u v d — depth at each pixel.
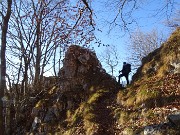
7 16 12.76
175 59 12.55
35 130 15.33
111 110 12.95
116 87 15.25
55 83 17.72
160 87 11.54
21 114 17.55
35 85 19.59
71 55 17.06
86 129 12.63
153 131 9.42
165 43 13.93
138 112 11.35
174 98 10.65
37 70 21.06
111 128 11.80
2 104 11.92
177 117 9.30
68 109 15.08
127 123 11.34
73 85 16.22
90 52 17.14
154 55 14.45
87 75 16.36
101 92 14.77
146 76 13.53
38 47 21.45
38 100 17.62
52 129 14.50
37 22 20.80
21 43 20.75
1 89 11.92
